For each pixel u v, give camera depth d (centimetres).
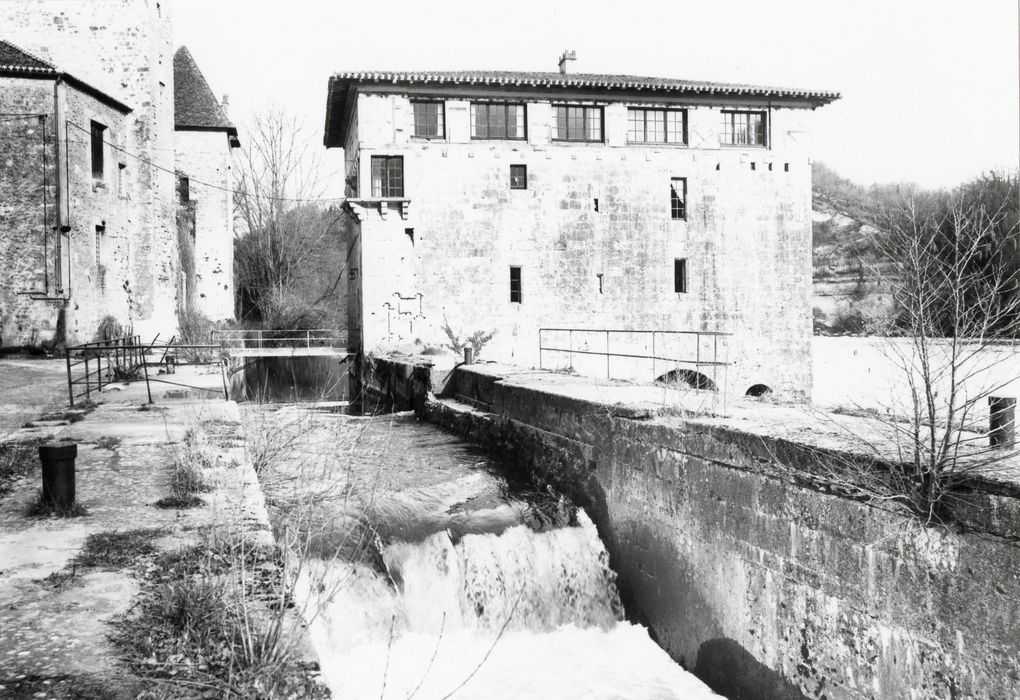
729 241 3391
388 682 869
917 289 722
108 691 396
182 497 764
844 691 780
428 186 3139
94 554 601
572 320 3262
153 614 489
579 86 3192
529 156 3222
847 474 765
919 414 748
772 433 885
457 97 3159
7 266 2677
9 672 416
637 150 3309
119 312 3144
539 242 3234
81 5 3197
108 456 1001
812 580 818
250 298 5381
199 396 1742
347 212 3397
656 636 1099
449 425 1961
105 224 3042
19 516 716
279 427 1227
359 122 3095
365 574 965
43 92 2695
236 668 416
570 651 1066
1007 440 717
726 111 3406
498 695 903
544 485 1416
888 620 730
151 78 3259
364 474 1403
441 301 3155
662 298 3338
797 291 3441
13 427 1248
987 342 682
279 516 799
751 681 911
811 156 3447
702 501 997
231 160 4912
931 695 687
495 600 1109
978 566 646
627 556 1179
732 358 3388
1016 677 617
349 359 3556
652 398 1295
